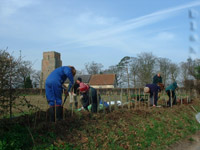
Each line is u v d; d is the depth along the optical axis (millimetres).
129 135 5906
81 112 6633
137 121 7062
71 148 4418
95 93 7375
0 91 4348
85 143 4809
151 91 9602
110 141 5277
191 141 6723
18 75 4703
